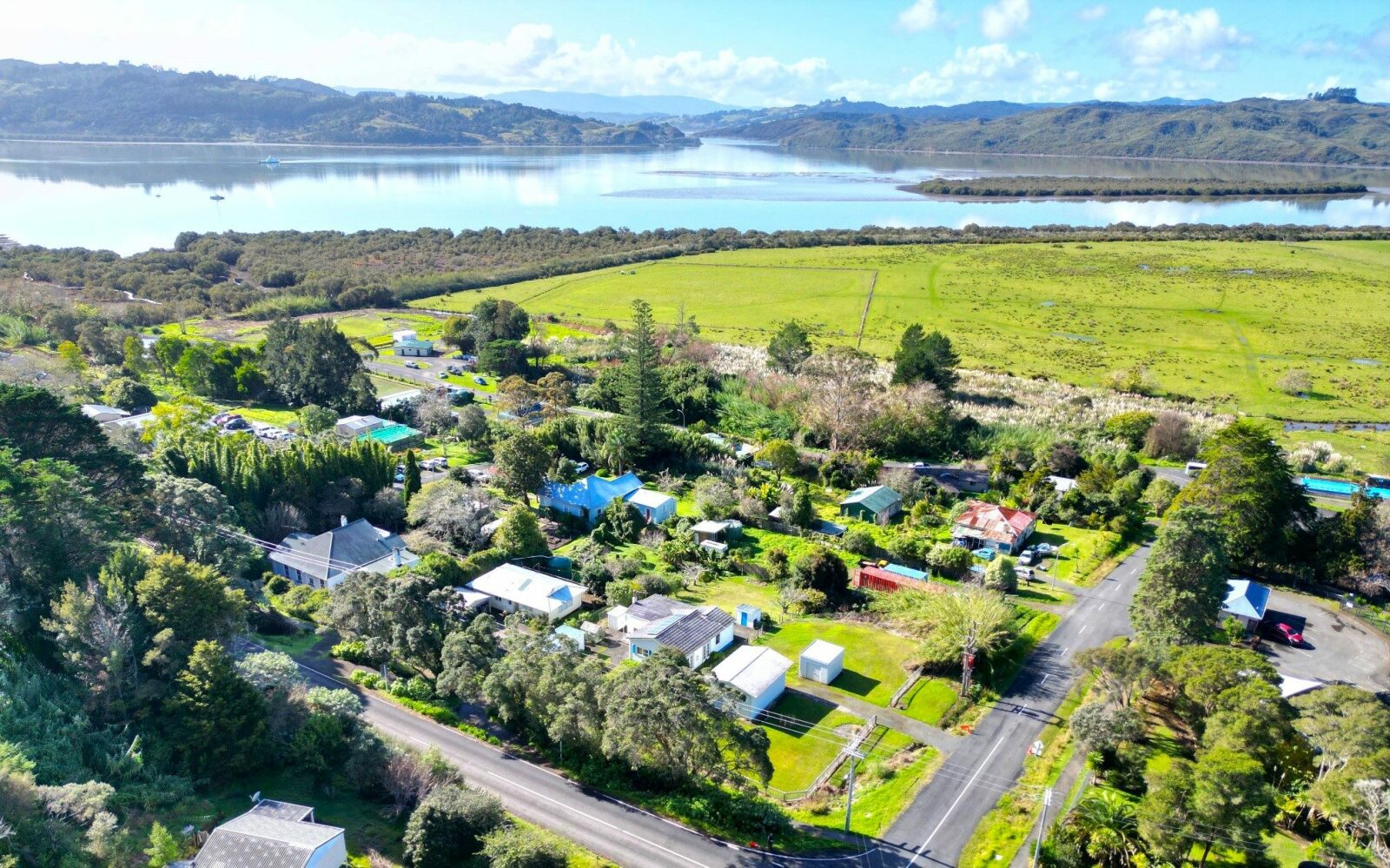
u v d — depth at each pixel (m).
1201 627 60.44
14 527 56.00
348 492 88.75
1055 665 63.09
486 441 112.62
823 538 87.31
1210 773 41.44
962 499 97.06
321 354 128.25
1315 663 64.25
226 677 48.56
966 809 47.78
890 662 63.69
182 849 41.25
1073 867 42.50
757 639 66.94
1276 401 133.00
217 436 97.94
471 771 50.47
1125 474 100.56
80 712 47.59
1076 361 155.25
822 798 48.78
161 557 54.50
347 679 59.84
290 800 47.12
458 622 60.88
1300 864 41.25
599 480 94.62
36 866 36.53
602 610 71.56
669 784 49.28
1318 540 77.69
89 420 69.25
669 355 148.12
